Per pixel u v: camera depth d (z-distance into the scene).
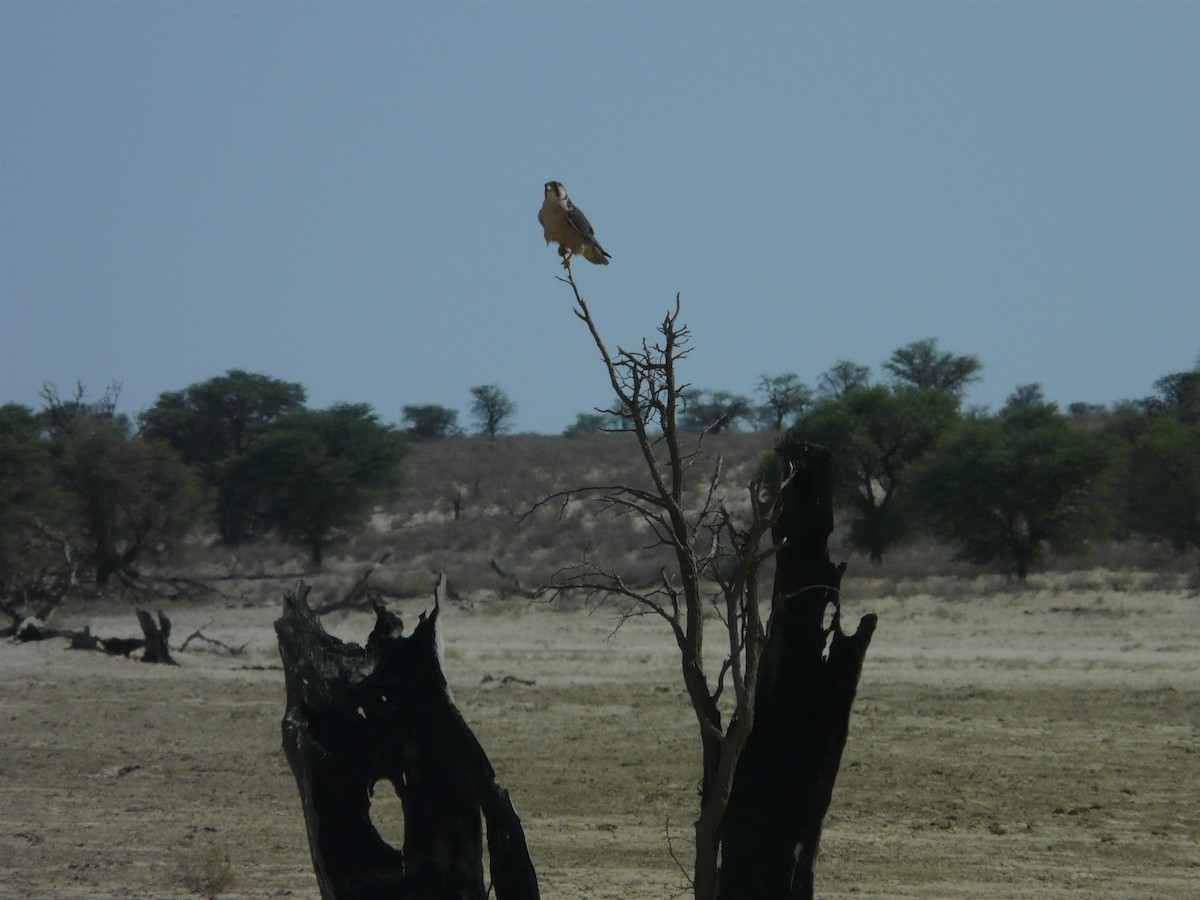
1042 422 80.12
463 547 86.38
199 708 31.64
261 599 68.00
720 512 10.62
